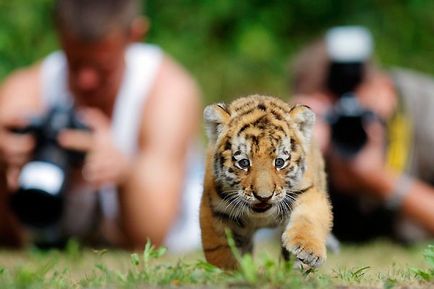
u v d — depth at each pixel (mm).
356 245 14039
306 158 8438
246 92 23484
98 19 12664
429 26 24422
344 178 13516
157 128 13602
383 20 24516
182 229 14266
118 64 13227
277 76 23734
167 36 23781
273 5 24688
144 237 13289
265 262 7078
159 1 24203
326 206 8398
